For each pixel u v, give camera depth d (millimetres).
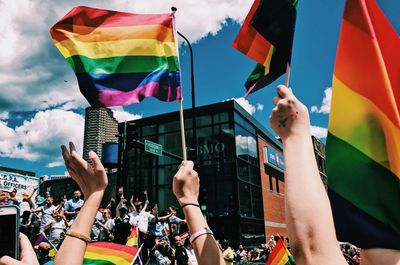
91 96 2785
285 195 898
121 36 2992
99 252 3654
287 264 5285
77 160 1371
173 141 29078
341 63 1207
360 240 1028
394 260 949
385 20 1234
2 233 1265
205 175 27719
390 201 1022
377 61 1135
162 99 3045
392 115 1072
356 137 1127
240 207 26391
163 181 27922
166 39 3164
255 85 2107
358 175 1091
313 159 927
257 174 31406
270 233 31312
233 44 2135
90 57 2844
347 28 1217
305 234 831
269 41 1992
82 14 2893
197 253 1598
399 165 1036
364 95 1140
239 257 19594
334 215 1092
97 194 1358
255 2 2084
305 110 992
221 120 28484
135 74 2959
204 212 12125
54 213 9945
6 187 16234
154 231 10773
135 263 3654
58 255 1237
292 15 1882
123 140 14422
